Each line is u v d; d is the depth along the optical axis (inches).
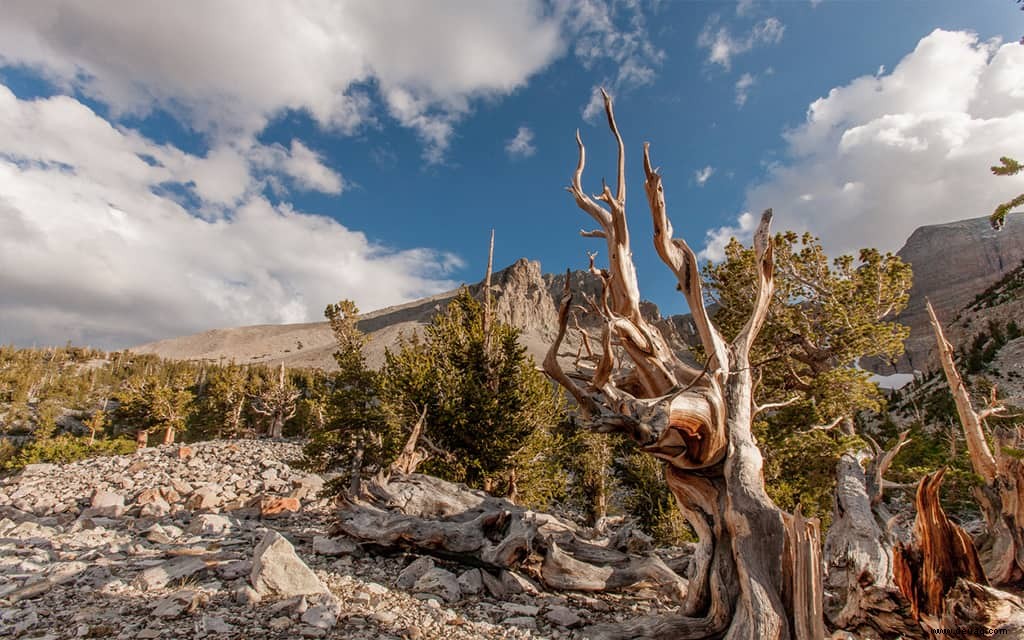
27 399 3021.7
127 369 4781.0
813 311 707.4
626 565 338.3
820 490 534.9
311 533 429.1
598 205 321.7
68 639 193.2
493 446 569.9
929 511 165.9
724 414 230.7
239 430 2139.5
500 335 644.1
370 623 227.3
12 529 442.3
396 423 596.4
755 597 191.0
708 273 753.6
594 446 888.9
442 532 327.9
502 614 257.3
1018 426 298.7
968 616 152.6
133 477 930.7
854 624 202.2
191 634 199.8
